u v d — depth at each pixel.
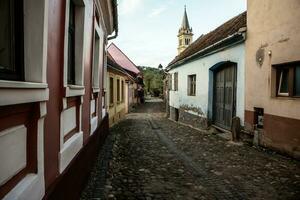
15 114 2.32
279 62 7.97
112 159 7.45
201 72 14.31
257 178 5.93
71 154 4.10
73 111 4.59
